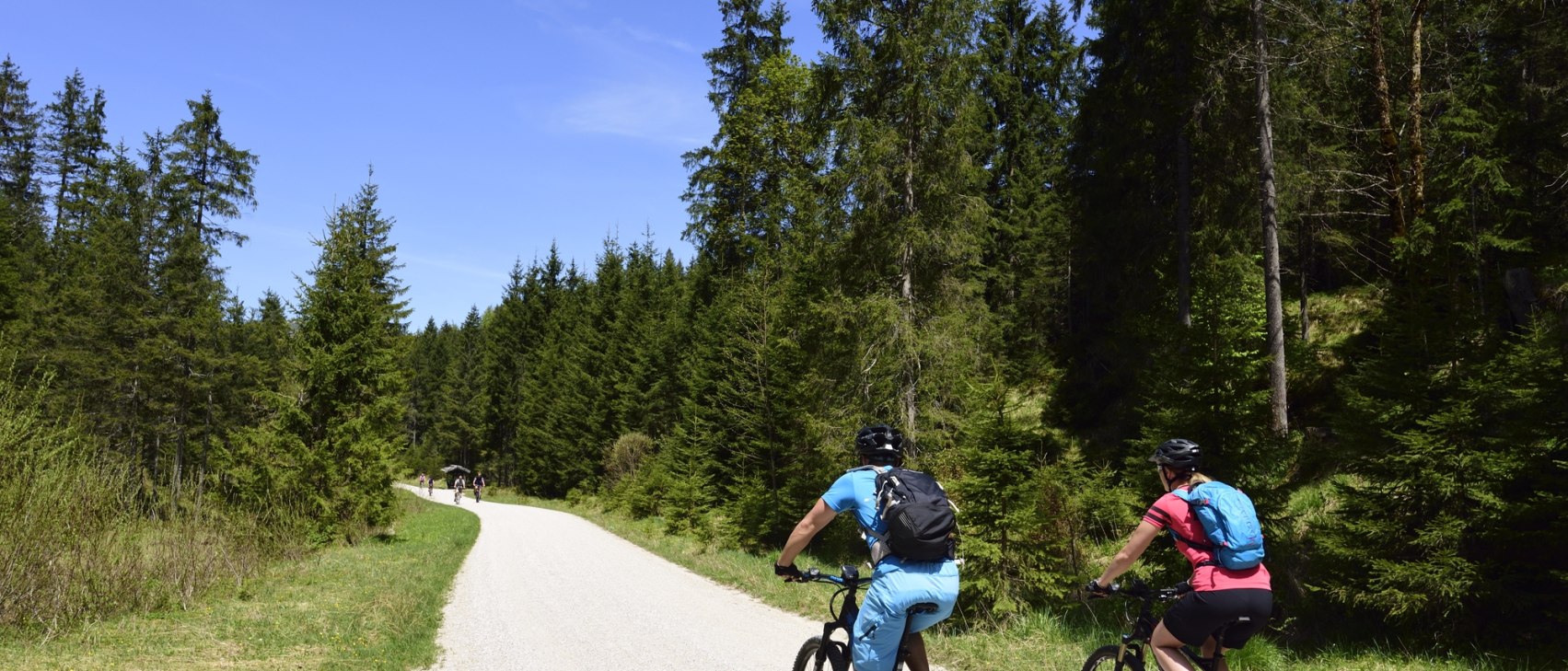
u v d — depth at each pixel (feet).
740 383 80.69
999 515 33.37
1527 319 38.22
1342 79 59.21
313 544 66.44
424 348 342.03
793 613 38.01
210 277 128.57
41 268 137.49
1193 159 64.54
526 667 26.48
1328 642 28.22
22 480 31.24
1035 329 102.83
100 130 174.50
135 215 132.05
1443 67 57.82
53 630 29.53
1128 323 66.44
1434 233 36.55
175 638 29.40
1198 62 59.26
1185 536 14.20
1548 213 57.11
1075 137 83.92
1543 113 57.41
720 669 26.16
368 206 119.24
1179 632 14.06
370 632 31.22
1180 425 30.71
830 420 60.75
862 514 12.96
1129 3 67.46
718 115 116.37
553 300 272.10
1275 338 44.91
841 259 60.54
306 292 77.77
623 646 29.94
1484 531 26.30
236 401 118.52
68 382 107.96
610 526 107.14
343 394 77.41
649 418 166.40
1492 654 25.38
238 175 140.97
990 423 34.68
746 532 69.05
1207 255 61.46
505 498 224.12
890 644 12.73
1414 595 25.58
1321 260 83.30
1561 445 25.59
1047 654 27.76
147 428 110.42
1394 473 28.73
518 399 263.08
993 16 58.49
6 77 168.86
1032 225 109.40
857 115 60.39
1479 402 27.30
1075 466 39.68
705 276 156.56
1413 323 29.19
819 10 59.52
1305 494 45.75
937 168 57.31
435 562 55.98
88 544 33.55
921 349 55.52
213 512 46.80
